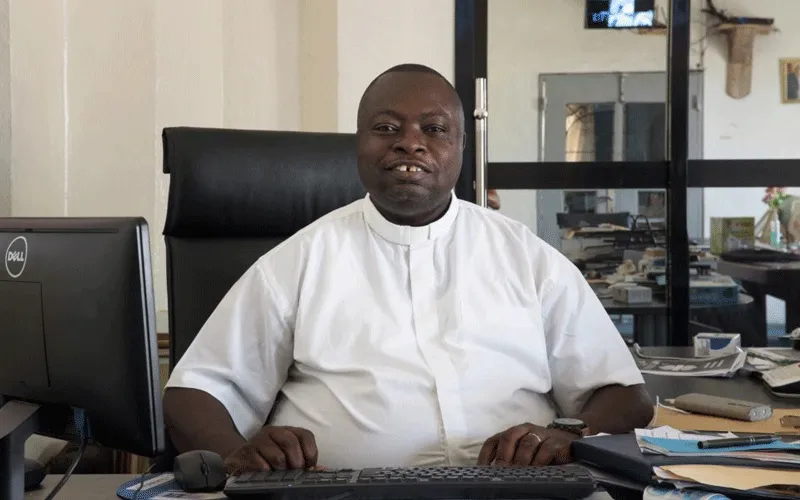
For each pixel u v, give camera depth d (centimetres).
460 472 95
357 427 130
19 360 99
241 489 91
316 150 178
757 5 367
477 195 345
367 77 347
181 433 130
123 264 91
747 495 92
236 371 138
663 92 369
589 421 133
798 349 197
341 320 136
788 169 371
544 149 368
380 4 346
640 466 97
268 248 174
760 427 123
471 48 357
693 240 372
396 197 134
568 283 144
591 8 364
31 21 251
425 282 137
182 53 288
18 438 96
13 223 101
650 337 372
